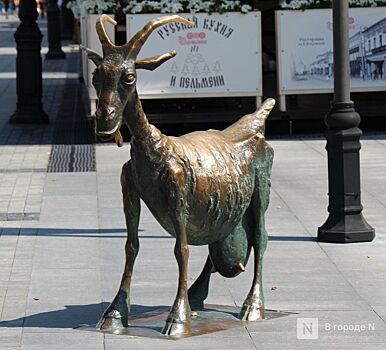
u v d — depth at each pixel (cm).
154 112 2036
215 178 804
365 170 1619
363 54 2011
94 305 913
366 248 1132
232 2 1977
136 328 830
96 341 796
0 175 1647
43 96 2895
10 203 1421
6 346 789
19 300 933
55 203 1418
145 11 1958
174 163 785
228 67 1991
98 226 1266
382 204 1370
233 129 854
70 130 2172
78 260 1089
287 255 1104
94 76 774
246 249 866
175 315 809
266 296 938
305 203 1387
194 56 1980
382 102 2069
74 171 1678
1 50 4772
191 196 793
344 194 1160
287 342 794
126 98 766
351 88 2014
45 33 5988
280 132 2089
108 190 1508
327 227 1166
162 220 807
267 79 2125
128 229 820
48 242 1178
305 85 2008
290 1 2005
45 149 1922
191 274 1018
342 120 1153
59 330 832
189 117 2005
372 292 950
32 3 2228
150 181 788
